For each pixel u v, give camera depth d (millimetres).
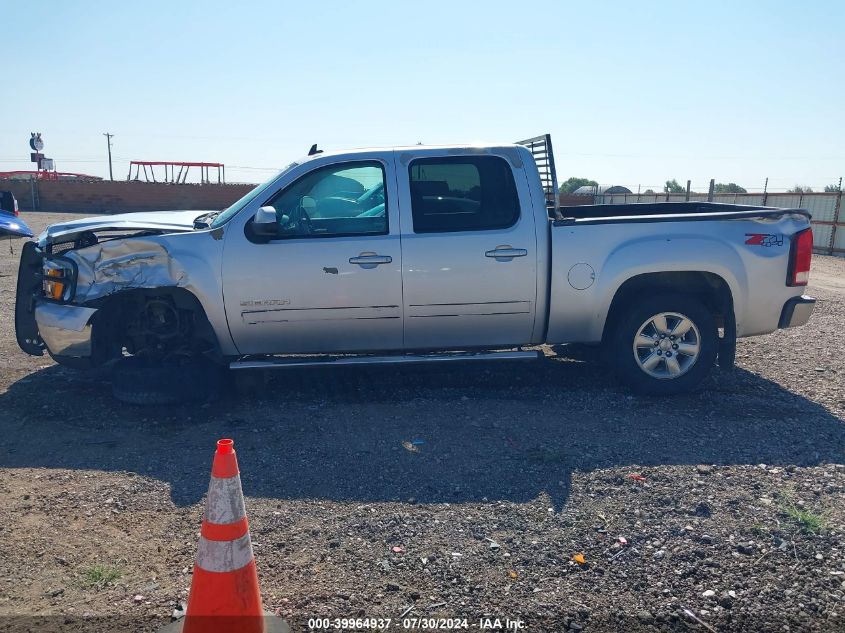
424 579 3498
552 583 3471
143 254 5738
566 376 6770
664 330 6086
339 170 5898
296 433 5344
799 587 3426
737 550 3734
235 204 6195
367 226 5867
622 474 4605
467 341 6066
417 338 6012
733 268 5961
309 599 3334
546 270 5938
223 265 5746
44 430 5402
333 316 5852
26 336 6242
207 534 2910
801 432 5340
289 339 5934
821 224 22172
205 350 6133
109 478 4590
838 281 14852
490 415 5699
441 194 5926
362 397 6160
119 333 6094
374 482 4535
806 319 6191
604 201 33500
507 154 5965
